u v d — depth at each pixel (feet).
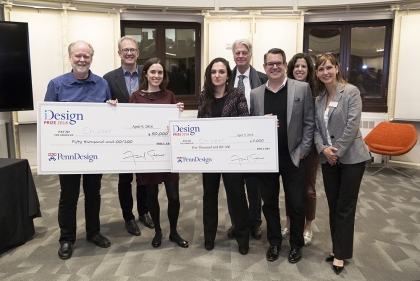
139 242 9.25
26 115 16.56
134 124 8.31
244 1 18.10
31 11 16.08
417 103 16.96
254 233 9.46
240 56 9.16
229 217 11.02
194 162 8.18
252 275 7.54
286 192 8.07
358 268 7.83
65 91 8.21
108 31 17.74
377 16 17.70
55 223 10.66
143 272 7.70
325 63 7.28
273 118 7.69
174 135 8.15
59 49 16.92
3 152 16.48
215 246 8.96
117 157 8.34
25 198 9.32
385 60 18.43
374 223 10.48
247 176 8.50
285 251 8.66
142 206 10.45
